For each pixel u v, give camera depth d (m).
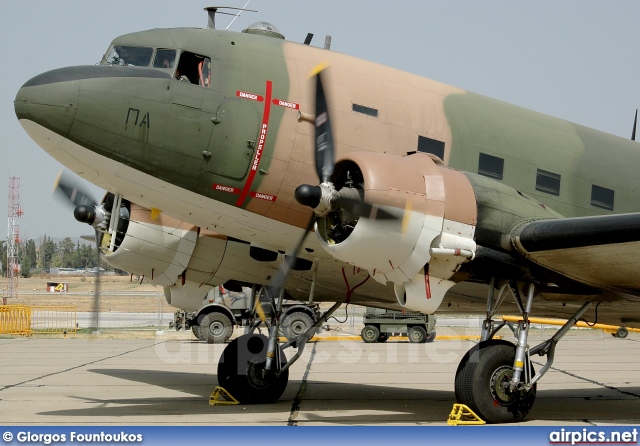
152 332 69.62
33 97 19.31
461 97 24.62
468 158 23.58
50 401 25.34
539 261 20.25
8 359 42.78
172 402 25.16
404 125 22.72
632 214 18.50
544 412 24.06
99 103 19.55
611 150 26.89
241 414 22.33
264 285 25.75
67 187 25.11
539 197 24.67
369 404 25.14
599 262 19.92
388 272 19.41
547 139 25.56
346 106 22.02
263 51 21.89
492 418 20.08
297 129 21.23
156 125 20.03
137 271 25.28
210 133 20.44
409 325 58.25
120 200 24.14
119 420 20.91
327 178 19.45
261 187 20.97
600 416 23.28
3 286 191.88
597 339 63.44
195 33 21.56
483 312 24.89
